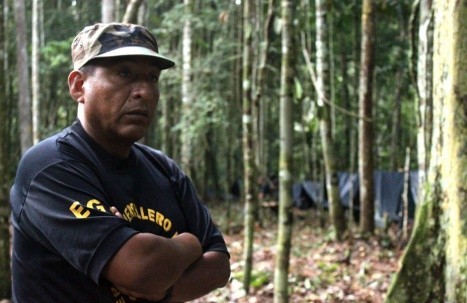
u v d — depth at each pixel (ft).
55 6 63.21
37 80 43.55
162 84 53.52
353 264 27.32
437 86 10.69
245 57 24.04
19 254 5.94
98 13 61.52
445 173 10.48
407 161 33.06
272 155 68.03
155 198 6.53
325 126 33.58
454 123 10.17
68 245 5.65
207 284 6.66
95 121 6.12
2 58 19.30
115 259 5.56
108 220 5.65
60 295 5.78
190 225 6.92
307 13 26.91
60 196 5.77
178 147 64.08
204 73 44.83
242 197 61.26
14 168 54.95
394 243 32.17
